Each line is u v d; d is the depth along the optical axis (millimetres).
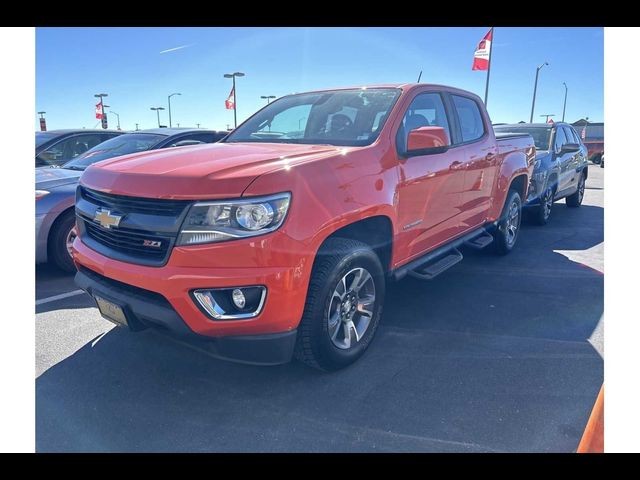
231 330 2520
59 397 2822
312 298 2768
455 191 4234
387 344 3484
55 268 5309
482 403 2756
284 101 4406
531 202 7555
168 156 3104
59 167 6062
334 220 2758
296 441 2445
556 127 8602
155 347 3424
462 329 3752
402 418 2621
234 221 2451
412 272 3764
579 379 3010
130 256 2672
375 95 3826
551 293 4586
